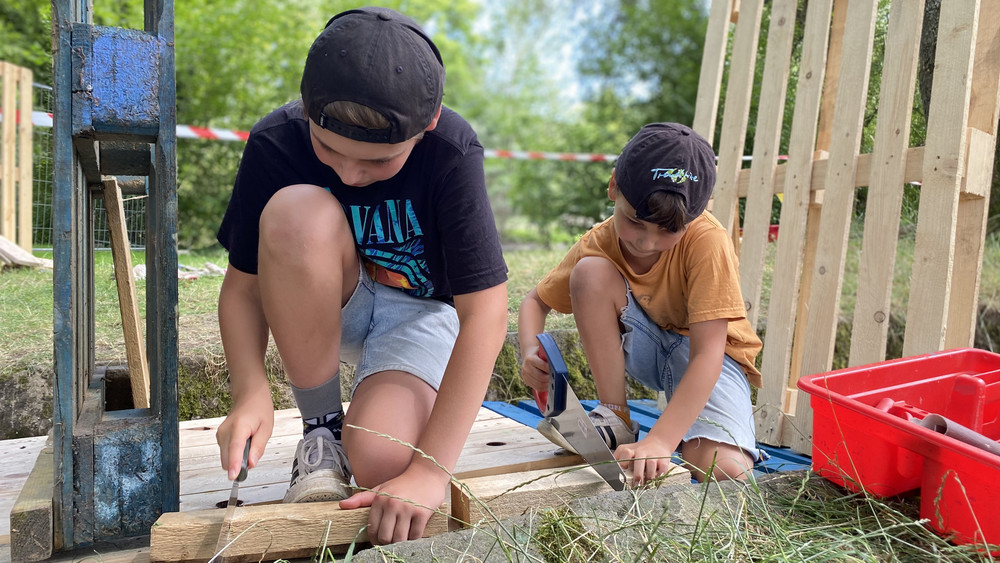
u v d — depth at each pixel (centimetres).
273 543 120
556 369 157
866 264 217
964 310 214
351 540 123
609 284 186
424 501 124
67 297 125
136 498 133
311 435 145
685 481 149
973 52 200
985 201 211
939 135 203
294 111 146
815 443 158
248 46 802
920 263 205
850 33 226
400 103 112
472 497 126
